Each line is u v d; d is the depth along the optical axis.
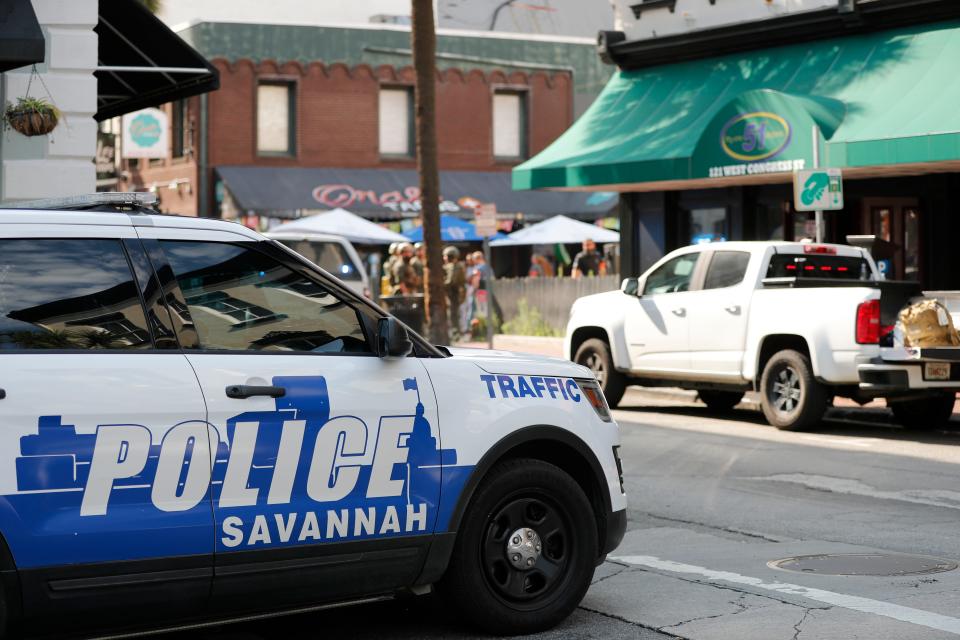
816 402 18.48
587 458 8.18
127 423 6.47
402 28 52.41
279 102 50.84
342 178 50.75
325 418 7.10
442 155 53.31
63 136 17.62
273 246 7.22
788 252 19.66
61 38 17.56
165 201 52.78
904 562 10.04
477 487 7.71
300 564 7.02
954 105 23.55
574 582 8.04
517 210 52.25
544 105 55.06
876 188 26.72
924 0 24.83
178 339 6.80
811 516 12.20
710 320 19.92
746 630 7.96
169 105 52.50
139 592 6.51
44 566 6.23
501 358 8.12
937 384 17.75
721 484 14.11
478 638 7.85
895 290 18.34
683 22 29.75
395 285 37.03
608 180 28.59
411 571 7.46
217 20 49.62
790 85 26.83
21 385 6.25
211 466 6.71
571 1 60.09
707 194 29.88
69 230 6.68
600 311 21.84
